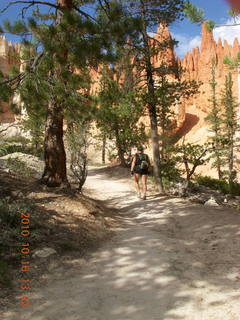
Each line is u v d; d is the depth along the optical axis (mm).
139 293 3303
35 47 6910
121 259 4422
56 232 5117
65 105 6957
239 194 16141
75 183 12172
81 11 7641
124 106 11289
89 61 6723
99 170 22672
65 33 5938
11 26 6422
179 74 12672
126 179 16688
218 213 7207
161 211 8172
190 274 3826
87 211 6648
